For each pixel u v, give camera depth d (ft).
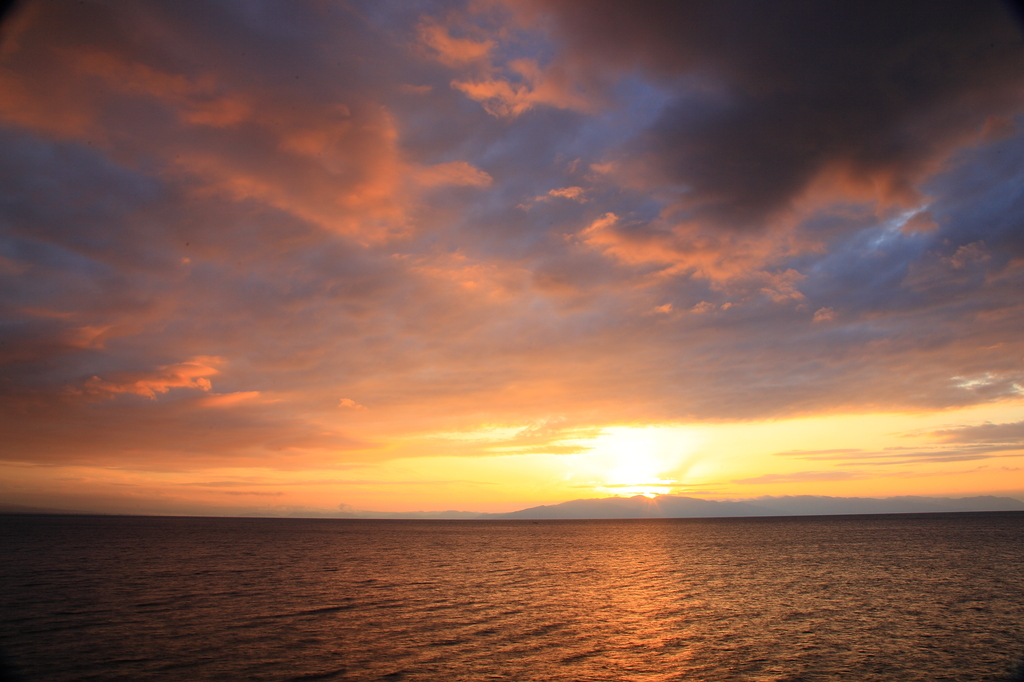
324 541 401.90
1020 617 116.88
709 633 104.88
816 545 331.16
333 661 84.84
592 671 81.51
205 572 191.21
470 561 255.50
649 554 293.23
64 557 231.50
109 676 75.97
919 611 123.75
